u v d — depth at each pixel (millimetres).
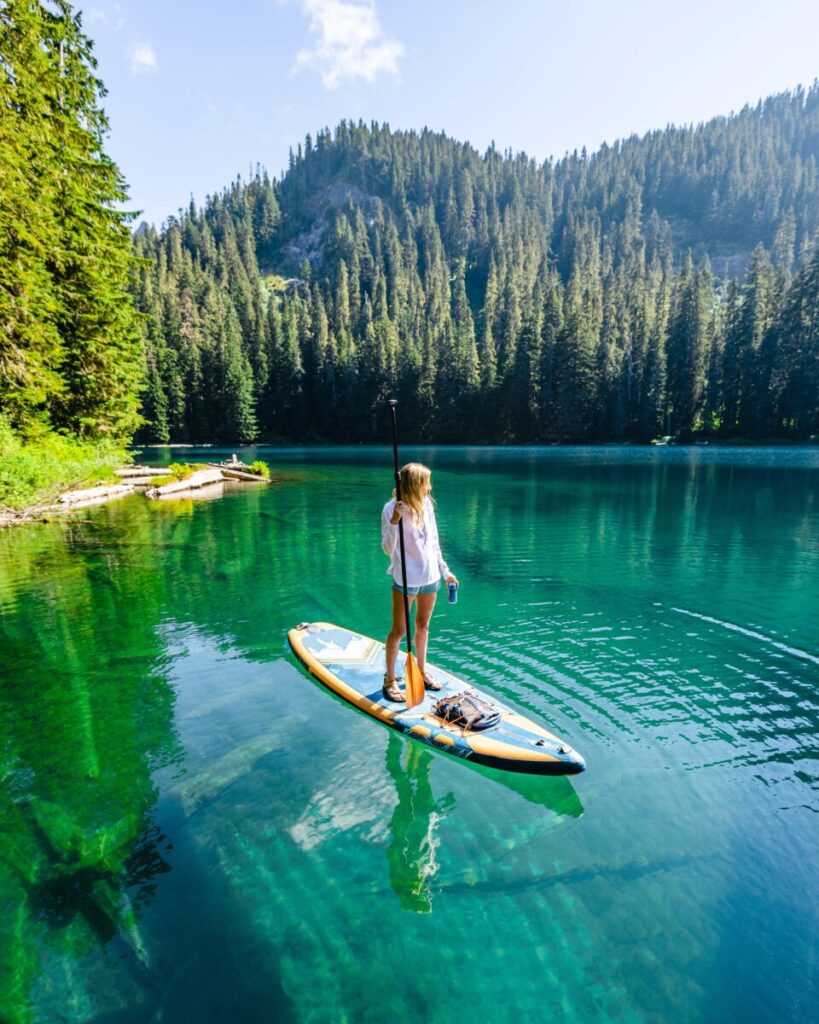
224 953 2150
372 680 4496
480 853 2672
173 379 74750
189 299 100438
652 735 3754
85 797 3092
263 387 81750
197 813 2953
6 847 2707
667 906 2359
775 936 2221
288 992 1991
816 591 7332
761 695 4348
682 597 7035
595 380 67562
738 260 160500
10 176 14883
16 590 7344
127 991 1997
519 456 45438
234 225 184875
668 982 2023
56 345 18328
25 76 16016
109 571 8398
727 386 60875
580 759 3326
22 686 4516
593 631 5789
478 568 8664
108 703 4223
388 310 107625
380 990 2002
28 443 17969
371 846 2725
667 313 71188
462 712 3803
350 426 83125
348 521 13492
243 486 22938
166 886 2479
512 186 173750
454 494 19562
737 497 18016
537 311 75438
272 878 2518
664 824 2873
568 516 14328
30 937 2225
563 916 2312
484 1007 1934
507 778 3312
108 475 21594
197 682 4598
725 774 3307
